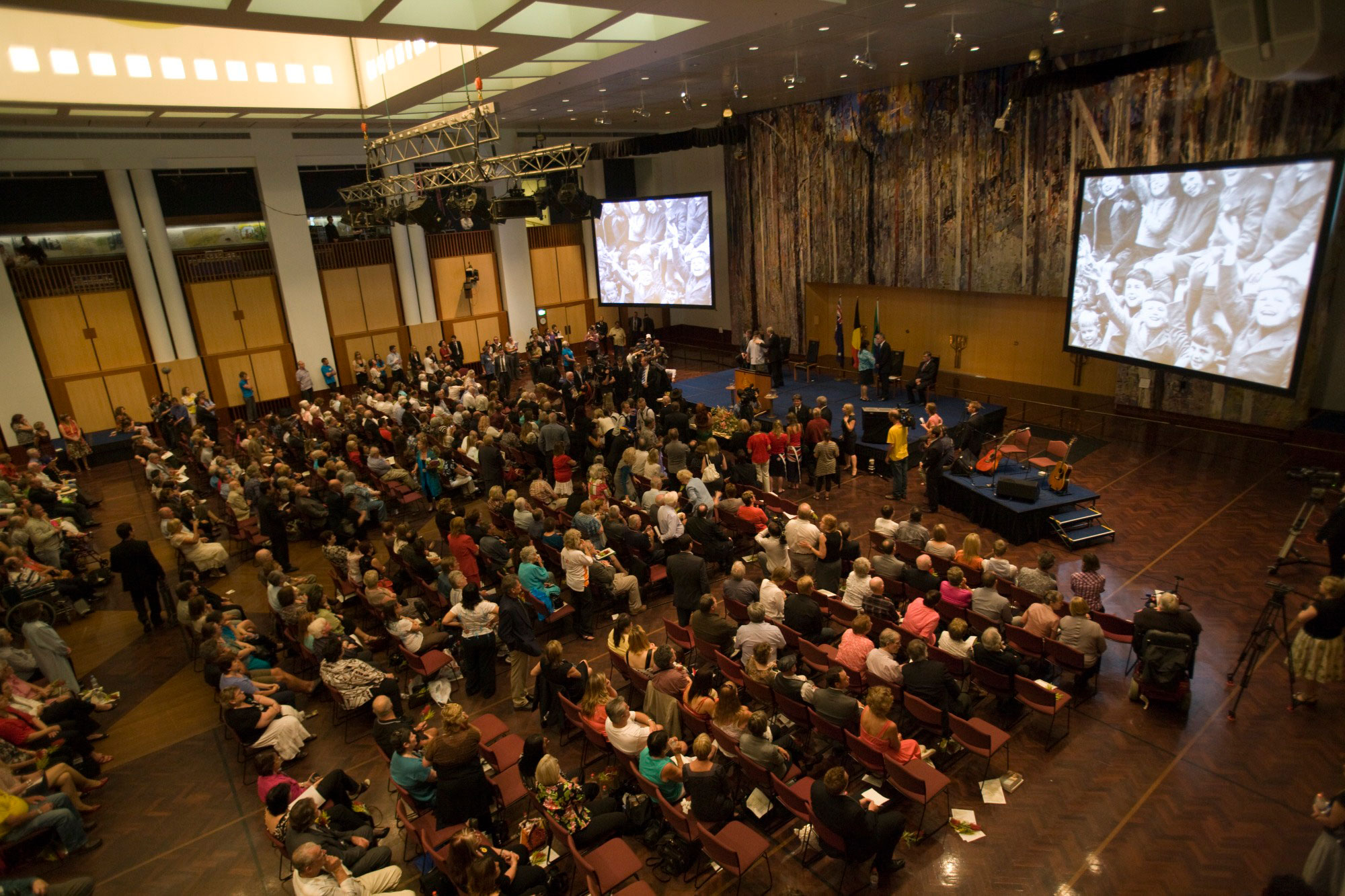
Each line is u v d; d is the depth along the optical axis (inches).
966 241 689.0
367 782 278.5
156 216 741.9
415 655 317.7
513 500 437.4
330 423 665.6
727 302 1063.0
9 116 569.0
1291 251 363.3
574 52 476.4
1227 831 231.5
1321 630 268.5
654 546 403.2
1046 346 716.0
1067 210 605.9
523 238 1010.1
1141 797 246.7
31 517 438.9
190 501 477.1
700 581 340.8
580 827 222.1
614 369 735.1
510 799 237.0
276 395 849.5
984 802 249.1
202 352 800.3
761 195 901.8
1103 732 277.1
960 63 593.0
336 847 222.7
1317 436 500.7
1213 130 500.4
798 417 546.6
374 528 513.3
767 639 288.0
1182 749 265.9
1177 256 433.7
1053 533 429.1
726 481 460.4
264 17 321.7
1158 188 442.6
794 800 227.1
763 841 215.0
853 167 777.6
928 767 240.8
